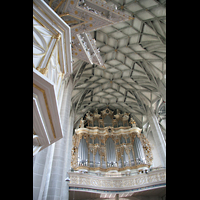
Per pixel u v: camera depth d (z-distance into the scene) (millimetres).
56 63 4766
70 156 15891
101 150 19312
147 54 16125
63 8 5438
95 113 23281
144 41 15242
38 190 5941
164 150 15953
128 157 18562
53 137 4590
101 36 15773
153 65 16641
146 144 19797
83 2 5484
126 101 22875
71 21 5867
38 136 4277
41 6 4035
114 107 24391
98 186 14367
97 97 22781
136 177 15102
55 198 8953
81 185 13555
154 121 18438
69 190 13109
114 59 17891
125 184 14969
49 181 9391
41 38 3939
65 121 12164
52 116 3918
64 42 4840
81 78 19016
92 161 17875
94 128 21234
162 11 12672
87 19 5840
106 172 17359
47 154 7094
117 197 15008
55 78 4781
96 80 20219
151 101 19672
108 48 16844
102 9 5789
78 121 22672
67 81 14898
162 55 15453
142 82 18984
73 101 20078
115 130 21766
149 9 12961
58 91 5039
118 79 20078
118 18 5945
